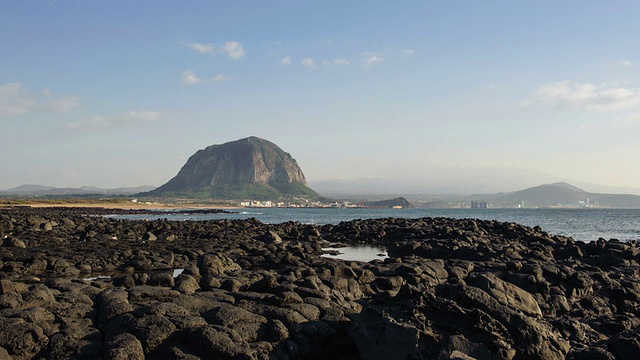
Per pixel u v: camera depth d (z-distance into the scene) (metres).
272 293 18.56
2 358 12.81
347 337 15.56
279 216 165.38
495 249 36.81
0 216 66.62
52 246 40.88
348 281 22.08
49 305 16.02
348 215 180.50
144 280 21.08
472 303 14.72
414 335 13.48
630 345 13.82
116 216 138.88
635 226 94.81
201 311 15.99
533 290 21.64
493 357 13.09
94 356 13.40
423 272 25.45
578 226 95.25
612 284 23.03
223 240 48.34
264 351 13.96
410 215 182.12
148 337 13.66
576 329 16.67
